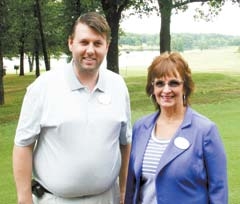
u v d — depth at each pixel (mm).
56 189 3332
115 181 3531
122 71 42906
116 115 3373
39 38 32719
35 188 3449
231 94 20453
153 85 3164
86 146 3271
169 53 3160
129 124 3570
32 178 3473
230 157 8422
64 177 3285
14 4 25219
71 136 3264
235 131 11266
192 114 3078
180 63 3086
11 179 7645
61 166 3287
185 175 2945
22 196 3422
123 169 3633
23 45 36531
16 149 3416
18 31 29141
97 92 3354
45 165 3367
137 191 3123
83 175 3281
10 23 26406
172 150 2992
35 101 3330
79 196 3361
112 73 3521
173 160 2969
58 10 28172
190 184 2959
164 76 3078
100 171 3322
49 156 3340
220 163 2975
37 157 3426
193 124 3021
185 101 3148
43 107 3318
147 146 3123
